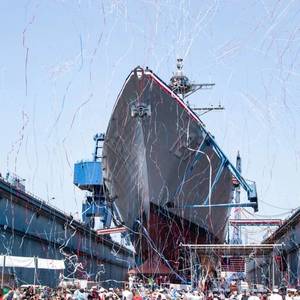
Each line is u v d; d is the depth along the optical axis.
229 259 44.19
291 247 37.59
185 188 32.94
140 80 29.00
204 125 33.25
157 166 30.86
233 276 43.31
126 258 65.38
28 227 31.98
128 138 31.00
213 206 34.62
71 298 20.31
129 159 31.69
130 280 33.38
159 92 29.66
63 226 39.44
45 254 35.31
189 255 33.69
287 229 39.88
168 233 32.75
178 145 31.42
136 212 32.66
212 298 24.95
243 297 22.11
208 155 33.91
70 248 40.12
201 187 34.25
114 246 57.59
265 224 46.62
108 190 37.03
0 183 26.84
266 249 35.84
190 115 31.67
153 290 29.27
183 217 33.34
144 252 33.69
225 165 35.88
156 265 32.88
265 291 29.28
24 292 19.92
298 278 34.47
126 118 30.67
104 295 22.58
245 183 35.94
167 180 31.70
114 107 31.69
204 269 34.88
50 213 36.19
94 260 47.34
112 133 32.84
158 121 30.08
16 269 27.44
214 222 37.28
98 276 47.75
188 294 24.31
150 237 32.47
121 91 30.41
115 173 34.56
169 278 32.75
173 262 33.34
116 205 36.59
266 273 40.47
